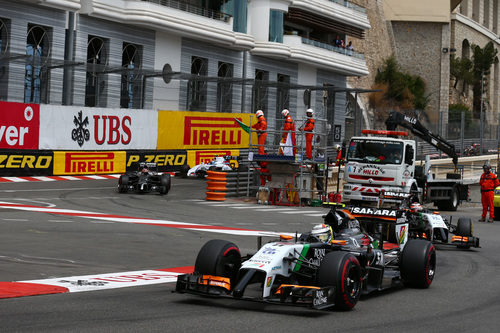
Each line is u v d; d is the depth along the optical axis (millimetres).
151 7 34781
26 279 9633
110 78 33875
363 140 24891
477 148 46594
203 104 40750
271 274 8078
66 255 12078
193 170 33844
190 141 36625
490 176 23969
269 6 43844
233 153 38875
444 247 16500
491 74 97062
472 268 13156
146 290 9336
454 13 81688
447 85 77125
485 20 97875
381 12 73188
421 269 10289
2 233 14258
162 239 14914
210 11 39000
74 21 32625
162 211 21078
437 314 8641
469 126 46469
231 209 23266
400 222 11406
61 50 32219
